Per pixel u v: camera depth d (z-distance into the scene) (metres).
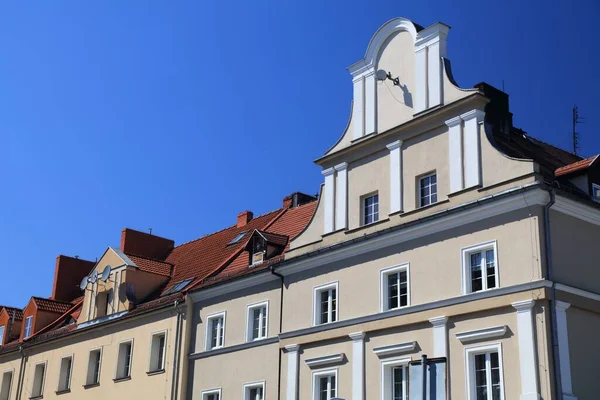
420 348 25.47
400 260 27.03
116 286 42.19
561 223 24.06
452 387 24.08
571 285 23.44
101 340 41.94
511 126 32.00
